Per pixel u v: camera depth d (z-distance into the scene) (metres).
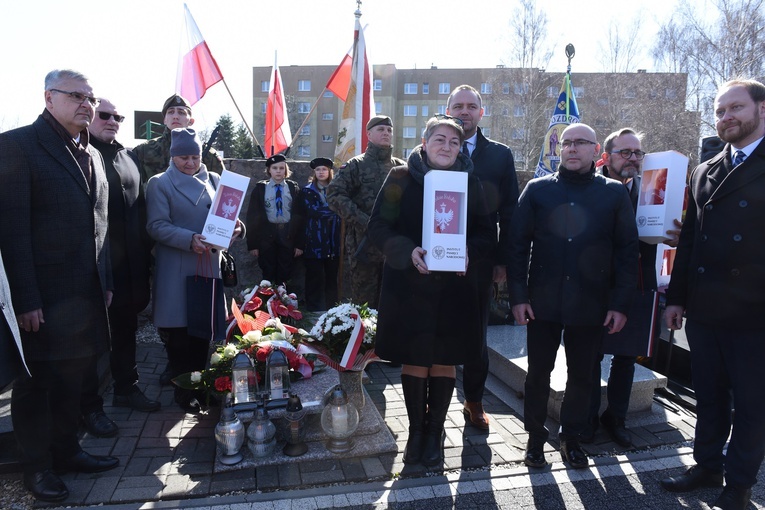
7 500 2.74
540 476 3.15
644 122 24.28
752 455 2.77
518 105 31.73
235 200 3.59
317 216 6.16
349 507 2.77
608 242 3.07
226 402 3.47
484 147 3.72
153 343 5.35
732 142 2.84
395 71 50.62
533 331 3.21
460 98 3.64
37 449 2.76
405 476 3.08
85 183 2.85
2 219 2.57
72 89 2.71
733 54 20.62
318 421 3.41
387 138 4.48
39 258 2.70
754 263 2.73
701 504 2.93
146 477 2.96
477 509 2.80
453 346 3.06
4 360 2.33
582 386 3.21
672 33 23.27
